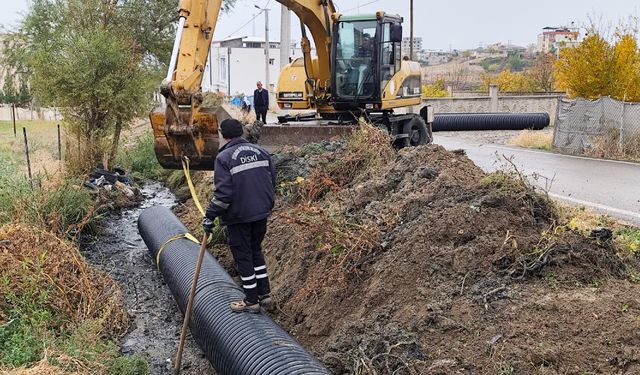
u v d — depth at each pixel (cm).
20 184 1032
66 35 1594
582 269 512
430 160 773
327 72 1362
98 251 1026
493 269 532
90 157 1517
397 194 715
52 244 714
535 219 606
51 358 543
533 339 437
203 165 888
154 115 869
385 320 528
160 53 2080
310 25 1310
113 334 681
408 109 1661
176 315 759
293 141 1251
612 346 415
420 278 554
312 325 614
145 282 878
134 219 1252
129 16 2012
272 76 6253
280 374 458
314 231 674
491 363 425
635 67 2005
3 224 862
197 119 859
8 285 646
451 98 3077
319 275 648
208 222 548
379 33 1295
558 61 2228
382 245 624
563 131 1777
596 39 2017
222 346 535
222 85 6644
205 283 651
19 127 2953
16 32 2169
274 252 795
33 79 1554
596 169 1380
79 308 668
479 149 1823
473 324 471
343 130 1217
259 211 561
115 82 1525
